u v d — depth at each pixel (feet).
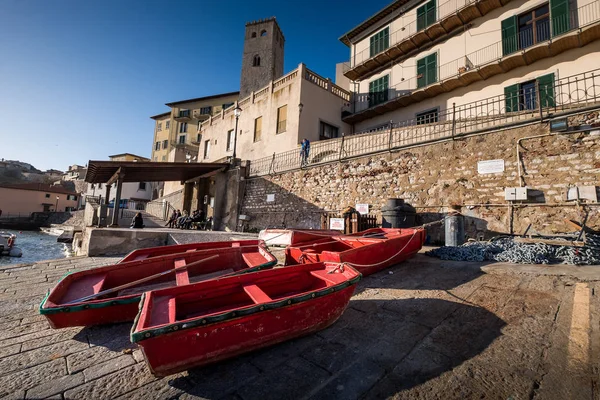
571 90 38.58
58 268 22.94
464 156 29.07
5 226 129.70
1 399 7.16
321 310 10.19
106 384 7.86
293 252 17.48
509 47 44.50
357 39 69.21
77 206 179.32
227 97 147.74
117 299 11.27
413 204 32.37
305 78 59.41
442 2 52.60
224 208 60.49
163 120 176.35
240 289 10.75
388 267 19.21
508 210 25.57
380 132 40.16
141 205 153.17
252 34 110.52
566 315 10.31
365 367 8.27
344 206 40.09
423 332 10.16
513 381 7.27
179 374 8.24
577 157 22.56
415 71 57.36
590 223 21.27
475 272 16.58
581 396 6.55
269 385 7.58
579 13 37.63
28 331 11.41
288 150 58.08
